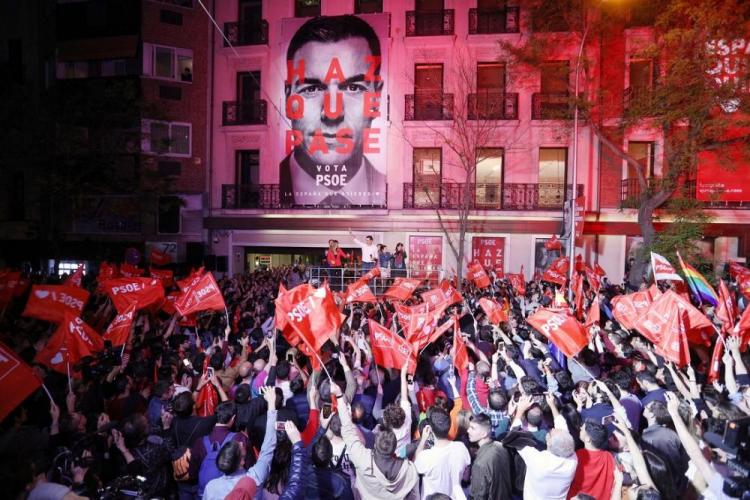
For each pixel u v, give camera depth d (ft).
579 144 73.67
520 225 73.26
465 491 16.84
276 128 79.20
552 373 23.47
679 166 55.16
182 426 17.38
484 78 76.79
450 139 74.90
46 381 22.22
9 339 28.96
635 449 14.02
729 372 20.75
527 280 74.18
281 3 79.71
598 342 30.09
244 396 19.04
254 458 16.15
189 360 25.63
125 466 15.76
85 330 23.50
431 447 15.52
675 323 21.47
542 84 74.79
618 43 71.41
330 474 13.98
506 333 31.22
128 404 20.80
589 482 14.30
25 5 84.84
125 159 77.10
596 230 72.02
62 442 15.84
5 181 85.81
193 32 81.46
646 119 66.39
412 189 76.28
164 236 81.00
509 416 18.30
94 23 81.76
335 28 77.00
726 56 52.90
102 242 81.71
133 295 29.91
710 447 13.69
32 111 68.80
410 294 40.93
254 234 80.23
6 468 11.78
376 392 23.75
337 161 77.15
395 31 76.64
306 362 26.17
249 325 34.94
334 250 62.90
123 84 75.05
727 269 57.67
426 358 27.71
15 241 84.17
